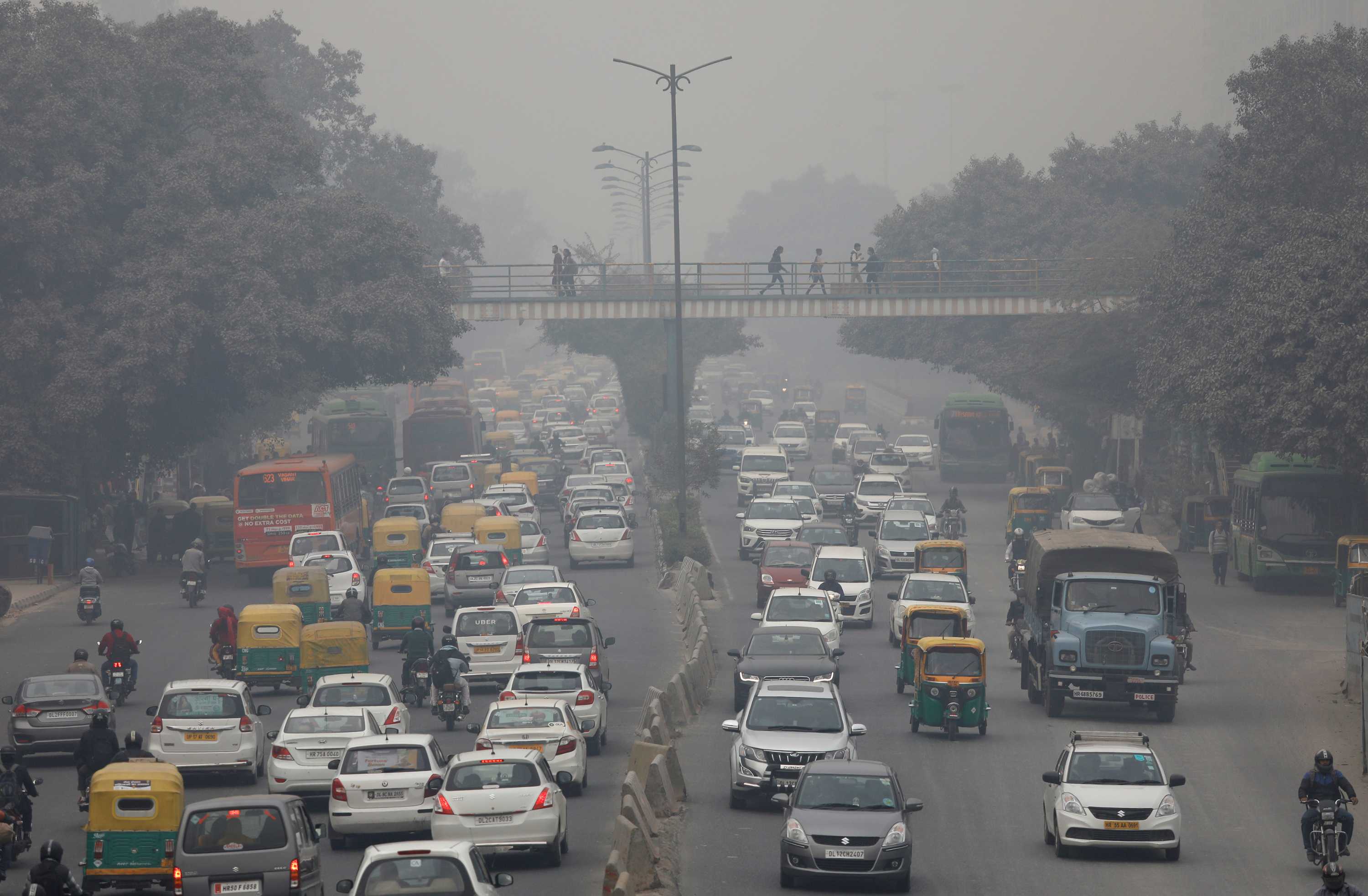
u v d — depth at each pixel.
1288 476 133.38
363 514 169.12
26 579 146.25
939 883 55.12
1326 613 124.00
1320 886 55.12
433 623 121.62
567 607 107.12
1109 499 160.88
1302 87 148.75
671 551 149.25
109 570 155.62
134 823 49.22
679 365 155.75
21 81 151.00
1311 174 147.88
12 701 74.25
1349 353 118.75
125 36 166.38
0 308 155.62
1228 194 155.00
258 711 72.62
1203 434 170.75
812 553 129.62
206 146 165.62
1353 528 132.12
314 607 112.12
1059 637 86.25
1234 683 97.12
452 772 54.84
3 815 52.50
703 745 80.44
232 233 158.12
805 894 53.19
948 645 81.69
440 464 194.62
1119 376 191.38
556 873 53.94
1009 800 68.12
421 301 170.62
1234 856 59.75
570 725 67.12
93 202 155.50
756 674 86.25
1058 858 59.16
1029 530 159.38
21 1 159.75
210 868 45.66
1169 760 76.69
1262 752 78.81
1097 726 84.75
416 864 42.22
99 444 159.12
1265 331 124.25
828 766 57.47
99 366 150.75
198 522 164.50
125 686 89.00
